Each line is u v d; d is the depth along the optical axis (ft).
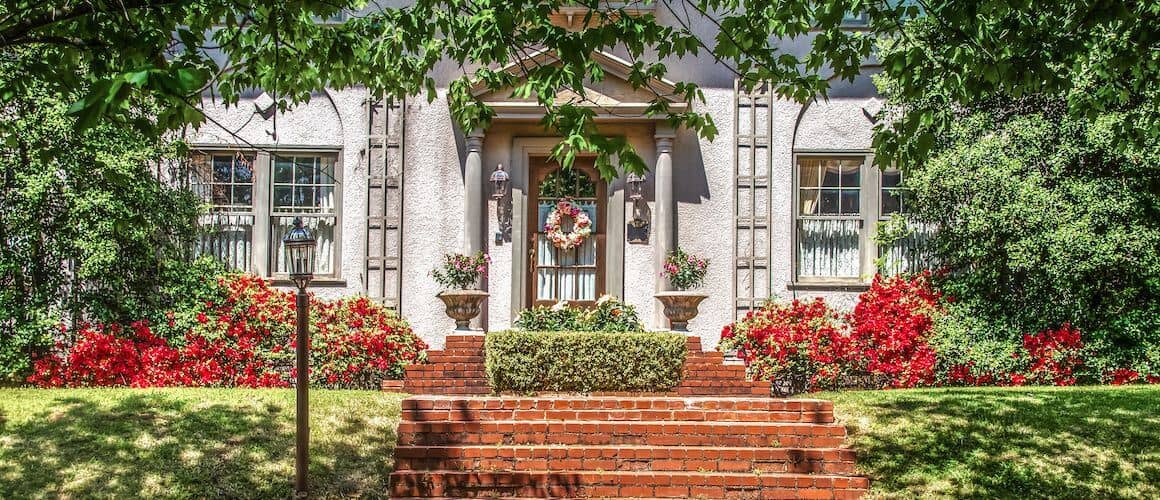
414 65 32.01
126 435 30.99
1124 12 24.43
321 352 43.24
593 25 47.50
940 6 25.89
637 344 38.65
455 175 48.39
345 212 48.37
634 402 33.47
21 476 27.99
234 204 48.26
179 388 37.99
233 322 43.62
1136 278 43.09
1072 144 42.27
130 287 43.24
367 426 33.60
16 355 40.19
